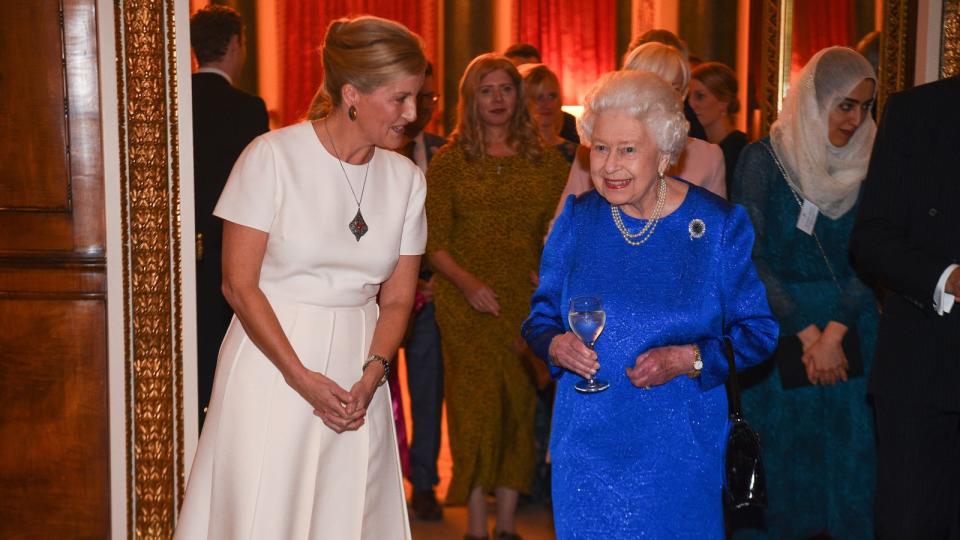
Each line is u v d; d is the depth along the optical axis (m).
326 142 2.72
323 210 2.70
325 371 2.72
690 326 2.68
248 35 8.56
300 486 2.72
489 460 4.42
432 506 4.95
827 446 3.66
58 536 3.80
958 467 3.28
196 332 3.86
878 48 4.38
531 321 2.86
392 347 2.83
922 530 3.17
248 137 4.41
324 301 2.74
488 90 4.37
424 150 5.14
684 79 3.73
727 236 2.69
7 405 3.77
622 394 2.71
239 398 2.72
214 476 2.73
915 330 3.16
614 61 8.66
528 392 4.49
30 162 3.70
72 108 3.69
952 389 3.10
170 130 3.72
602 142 2.61
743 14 8.35
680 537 2.69
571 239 2.83
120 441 3.78
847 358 3.61
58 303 3.74
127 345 3.75
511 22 8.62
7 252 3.72
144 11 3.67
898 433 3.20
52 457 3.78
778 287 3.61
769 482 3.67
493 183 4.41
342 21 2.69
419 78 2.66
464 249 4.46
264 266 2.74
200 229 4.35
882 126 3.24
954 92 3.13
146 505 3.81
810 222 3.60
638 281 2.71
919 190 3.15
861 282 3.62
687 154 3.88
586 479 2.72
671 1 8.48
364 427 2.80
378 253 2.77
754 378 3.68
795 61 5.54
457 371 4.47
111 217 3.71
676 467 2.69
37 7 3.66
